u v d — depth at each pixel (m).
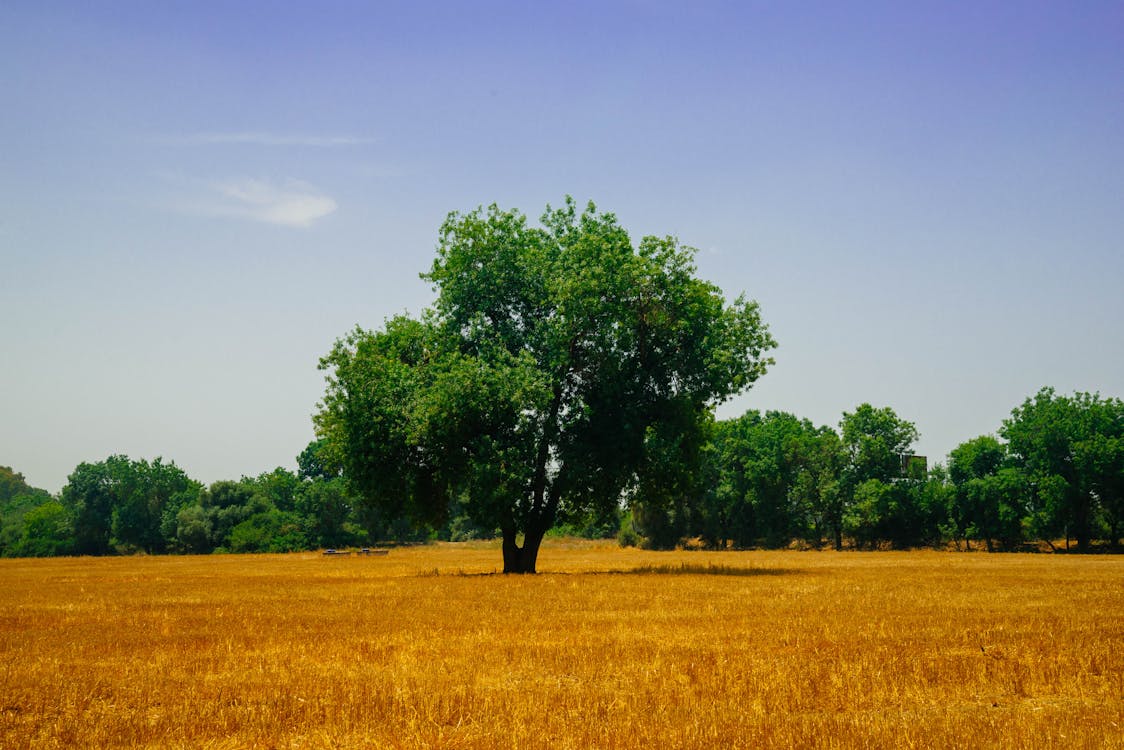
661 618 24.41
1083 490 102.06
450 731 11.55
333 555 107.44
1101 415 103.94
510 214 51.44
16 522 172.00
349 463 47.31
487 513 45.00
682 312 49.12
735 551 119.81
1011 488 107.94
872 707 13.04
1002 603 28.66
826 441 126.88
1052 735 11.12
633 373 49.50
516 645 18.98
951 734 11.20
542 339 48.66
